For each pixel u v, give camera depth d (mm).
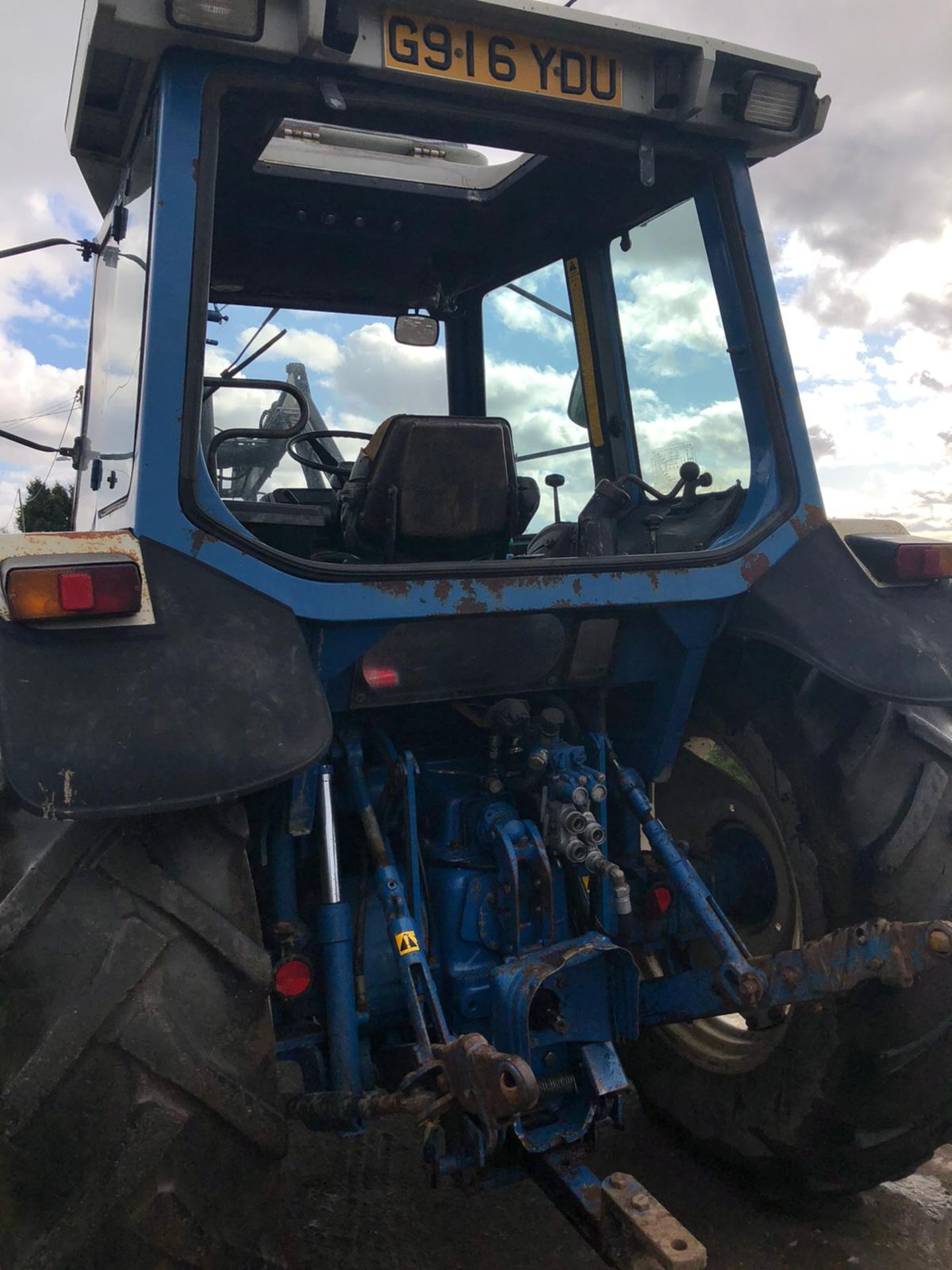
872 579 2285
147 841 1602
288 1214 2439
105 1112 1479
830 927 2186
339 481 3027
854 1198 2492
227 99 1960
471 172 3094
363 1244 2334
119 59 1921
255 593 1789
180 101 1859
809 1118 2227
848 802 2168
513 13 1989
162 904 1567
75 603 1552
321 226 3180
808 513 2322
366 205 3100
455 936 2133
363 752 2283
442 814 2246
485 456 2215
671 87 2150
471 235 3295
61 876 1526
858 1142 2207
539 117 2139
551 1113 1990
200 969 1575
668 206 2740
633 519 2879
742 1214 2445
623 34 2084
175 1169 1509
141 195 2129
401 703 2145
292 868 2057
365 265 3408
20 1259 1439
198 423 1810
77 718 1508
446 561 2232
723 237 2422
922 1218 2420
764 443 2389
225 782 1529
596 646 2279
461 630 2127
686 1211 2459
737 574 2213
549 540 3111
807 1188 2350
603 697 2391
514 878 2055
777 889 2447
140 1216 1479
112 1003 1495
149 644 1625
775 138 2365
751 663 2426
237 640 1700
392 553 2203
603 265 3072
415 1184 2561
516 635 2186
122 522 1951
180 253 1837
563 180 2832
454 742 2525
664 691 2393
